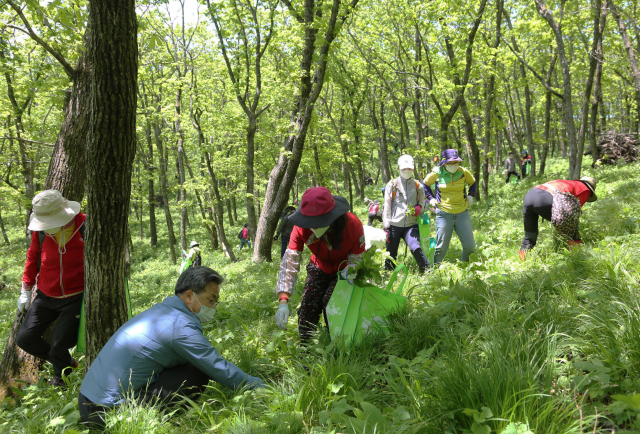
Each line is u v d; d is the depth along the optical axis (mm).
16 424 2963
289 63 16625
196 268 2924
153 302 9820
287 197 12352
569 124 10711
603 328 2445
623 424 1794
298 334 3705
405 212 6117
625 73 18359
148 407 2502
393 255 6406
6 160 16281
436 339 2900
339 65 17703
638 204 5957
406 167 5969
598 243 4633
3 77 14773
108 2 2795
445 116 13914
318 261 3416
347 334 3066
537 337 2457
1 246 32938
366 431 1911
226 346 3932
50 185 5066
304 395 2365
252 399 2547
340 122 21641
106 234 3293
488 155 16766
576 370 2184
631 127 28203
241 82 13609
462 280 4336
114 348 2686
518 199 13125
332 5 10359
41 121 18250
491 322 2883
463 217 6020
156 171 22266
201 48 18250
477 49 13438
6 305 14297
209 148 18234
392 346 2963
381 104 23078
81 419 2648
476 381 2088
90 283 3410
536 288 3494
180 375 2762
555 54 17469
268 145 21078
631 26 11336
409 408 2131
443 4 11633
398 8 14070
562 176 16312
